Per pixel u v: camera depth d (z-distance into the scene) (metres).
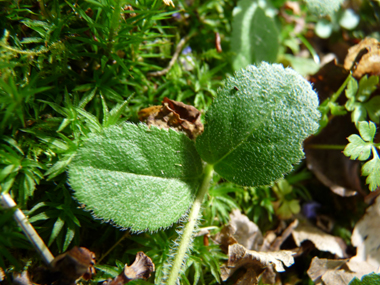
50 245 0.06
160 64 0.07
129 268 0.05
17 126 0.05
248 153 0.06
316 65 0.09
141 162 0.05
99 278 0.06
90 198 0.05
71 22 0.06
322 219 0.08
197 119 0.06
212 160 0.06
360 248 0.07
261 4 0.09
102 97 0.06
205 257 0.06
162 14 0.06
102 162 0.05
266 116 0.06
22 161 0.05
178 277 0.06
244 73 0.06
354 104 0.07
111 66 0.06
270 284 0.06
